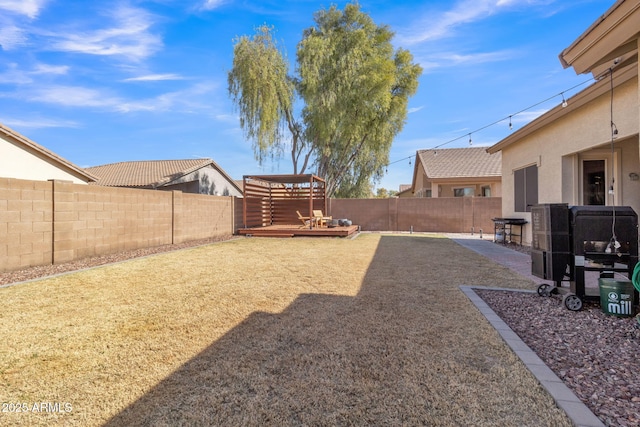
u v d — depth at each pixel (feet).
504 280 17.84
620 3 10.39
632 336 10.11
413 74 67.26
